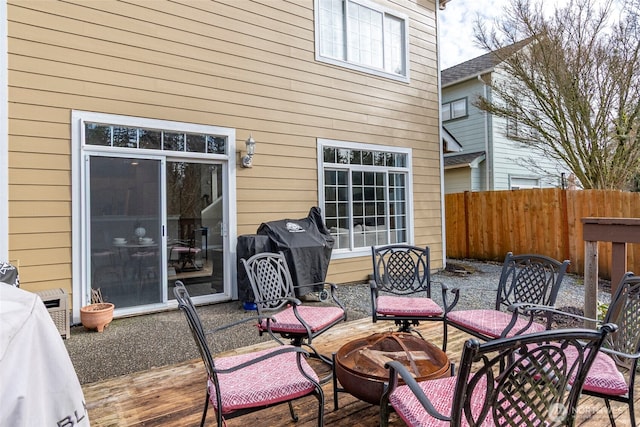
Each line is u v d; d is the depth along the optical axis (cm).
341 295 535
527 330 253
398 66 695
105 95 407
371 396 176
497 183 1021
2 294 103
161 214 441
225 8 493
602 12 653
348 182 623
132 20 425
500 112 809
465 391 121
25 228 363
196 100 468
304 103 567
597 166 706
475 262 836
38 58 372
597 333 121
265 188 525
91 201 399
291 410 212
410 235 696
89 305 381
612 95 667
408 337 222
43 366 94
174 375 273
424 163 727
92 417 215
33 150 368
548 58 699
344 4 621
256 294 291
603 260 626
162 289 439
